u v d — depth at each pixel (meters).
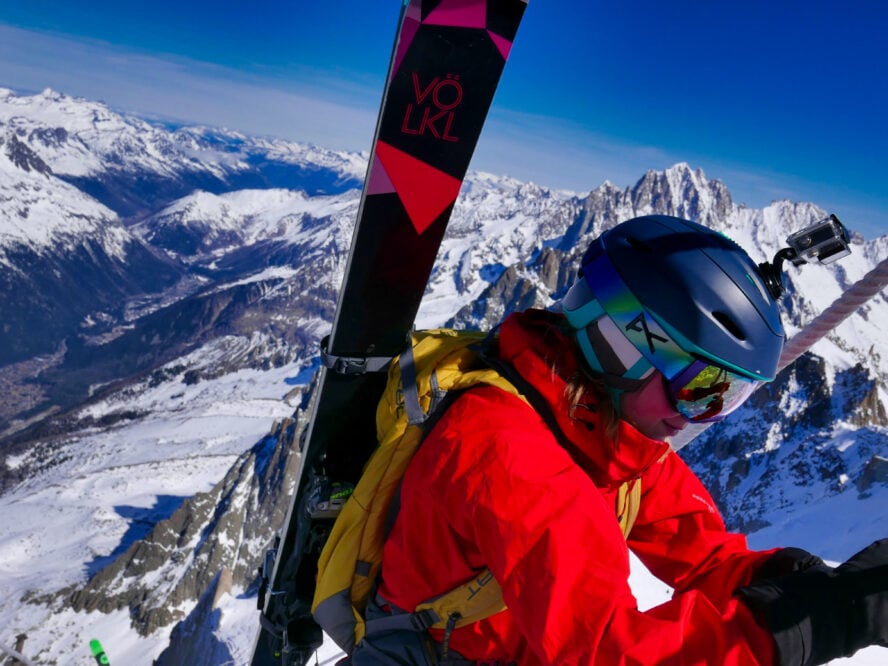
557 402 1.67
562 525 1.41
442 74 1.91
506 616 1.79
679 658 1.26
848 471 119.31
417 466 1.72
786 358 1.95
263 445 174.50
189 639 106.44
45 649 125.81
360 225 2.01
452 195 2.04
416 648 1.84
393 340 2.19
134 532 174.62
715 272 1.55
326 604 2.06
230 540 147.25
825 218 1.55
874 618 1.30
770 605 1.30
